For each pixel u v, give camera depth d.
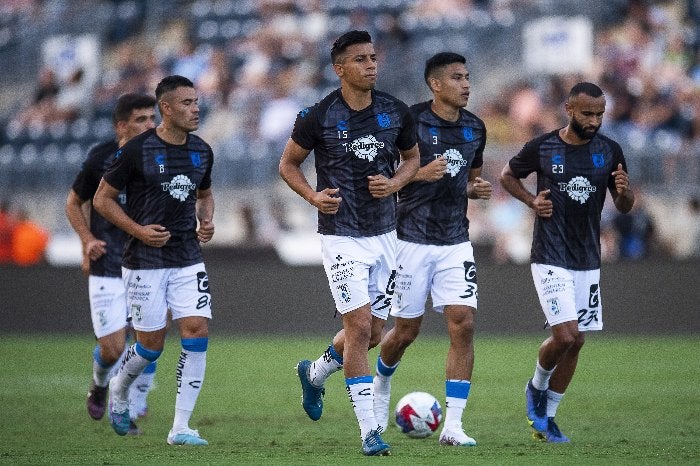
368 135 25.38
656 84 80.50
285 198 74.25
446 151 29.02
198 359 28.72
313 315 65.50
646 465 22.48
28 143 88.38
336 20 92.88
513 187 30.05
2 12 103.88
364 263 25.41
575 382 44.31
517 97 80.12
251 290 66.25
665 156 71.69
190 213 29.09
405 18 90.56
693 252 69.44
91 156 32.22
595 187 29.27
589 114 28.73
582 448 26.64
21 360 53.12
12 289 66.75
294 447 27.14
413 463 22.64
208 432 31.58
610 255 68.50
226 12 96.88
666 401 38.53
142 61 93.94
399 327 29.52
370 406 24.64
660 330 62.69
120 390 29.72
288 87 86.75
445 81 28.86
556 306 28.92
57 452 26.44
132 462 23.22
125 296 32.62
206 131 84.75
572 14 83.81
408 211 29.06
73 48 94.69
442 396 40.06
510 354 54.34
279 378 46.28
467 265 28.84
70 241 77.44
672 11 89.00
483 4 91.06
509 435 30.47
